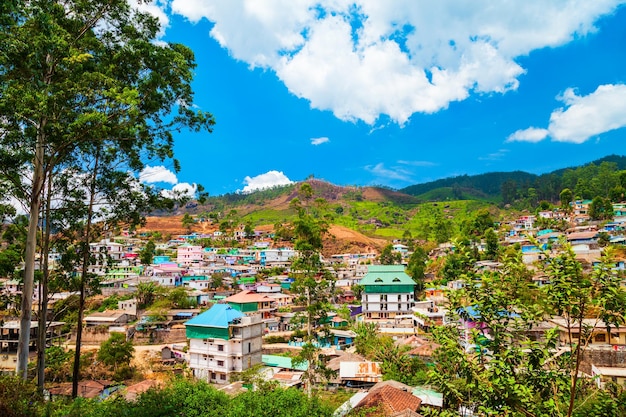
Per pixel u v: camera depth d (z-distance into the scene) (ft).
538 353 30.78
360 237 529.45
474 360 32.37
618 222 295.69
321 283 117.39
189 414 62.28
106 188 76.95
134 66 62.13
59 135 55.98
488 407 31.04
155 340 213.46
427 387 108.37
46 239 71.46
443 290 35.09
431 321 36.83
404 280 255.50
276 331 231.50
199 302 275.80
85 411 56.75
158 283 304.91
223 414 64.28
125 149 69.62
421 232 533.96
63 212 74.95
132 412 57.67
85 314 232.73
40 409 47.19
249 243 482.69
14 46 50.11
